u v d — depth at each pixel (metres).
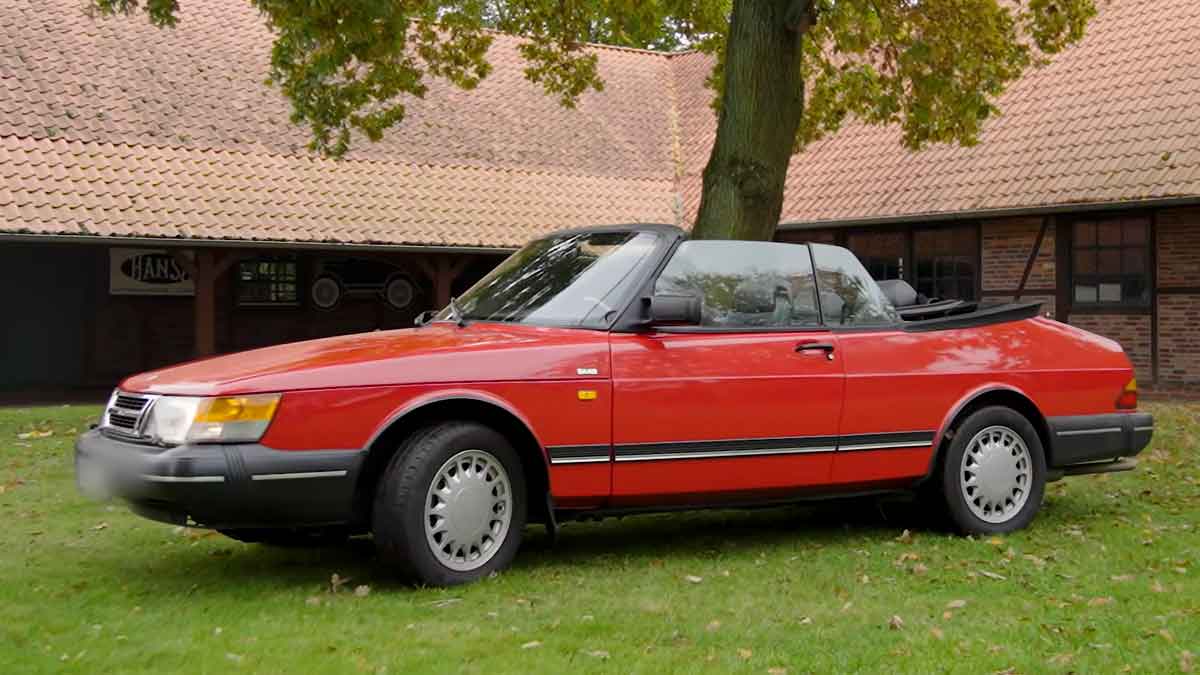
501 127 22.80
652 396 5.33
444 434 4.88
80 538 6.20
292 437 4.62
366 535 6.27
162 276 20.56
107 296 20.12
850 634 4.18
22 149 17.05
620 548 5.90
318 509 4.66
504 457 5.02
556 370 5.14
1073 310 18.41
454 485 4.89
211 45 20.91
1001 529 6.20
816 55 14.69
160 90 19.45
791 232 21.91
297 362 4.84
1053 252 18.53
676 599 4.71
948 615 4.45
